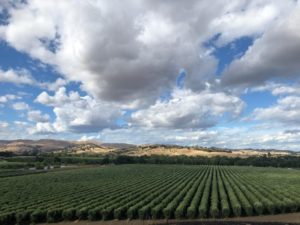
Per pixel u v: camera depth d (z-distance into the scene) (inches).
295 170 7377.0
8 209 2488.9
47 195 3255.4
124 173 6097.4
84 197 3063.5
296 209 2490.2
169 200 2768.2
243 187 3666.3
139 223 2228.1
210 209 2372.0
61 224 2271.2
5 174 5910.4
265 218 2311.8
